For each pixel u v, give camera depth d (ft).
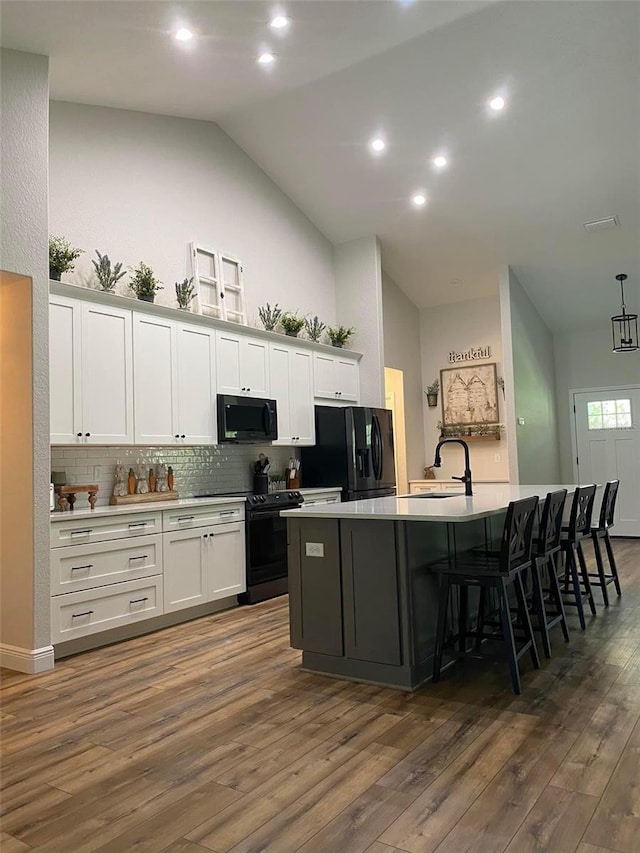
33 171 12.14
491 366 26.58
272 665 11.68
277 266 21.16
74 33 11.75
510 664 9.98
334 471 21.01
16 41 11.76
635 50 14.57
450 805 6.74
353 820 6.53
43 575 11.82
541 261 23.49
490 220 21.47
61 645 12.41
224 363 17.42
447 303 27.81
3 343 12.42
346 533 10.87
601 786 7.02
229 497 16.65
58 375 13.03
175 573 14.57
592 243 22.04
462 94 16.43
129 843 6.26
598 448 27.55
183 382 16.07
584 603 15.69
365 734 8.57
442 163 19.11
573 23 14.06
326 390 21.59
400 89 16.47
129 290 16.12
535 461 25.21
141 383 14.89
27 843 6.31
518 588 11.18
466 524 12.79
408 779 7.31
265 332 18.84
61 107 15.05
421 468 27.73
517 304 24.49
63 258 13.73
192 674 11.27
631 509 26.81
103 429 13.91
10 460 12.18
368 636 10.62
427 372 28.17
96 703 9.98
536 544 13.12
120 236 16.12
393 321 26.27
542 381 26.81
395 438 26.78
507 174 19.19
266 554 17.26
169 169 17.58
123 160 16.37
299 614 11.40
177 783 7.41
